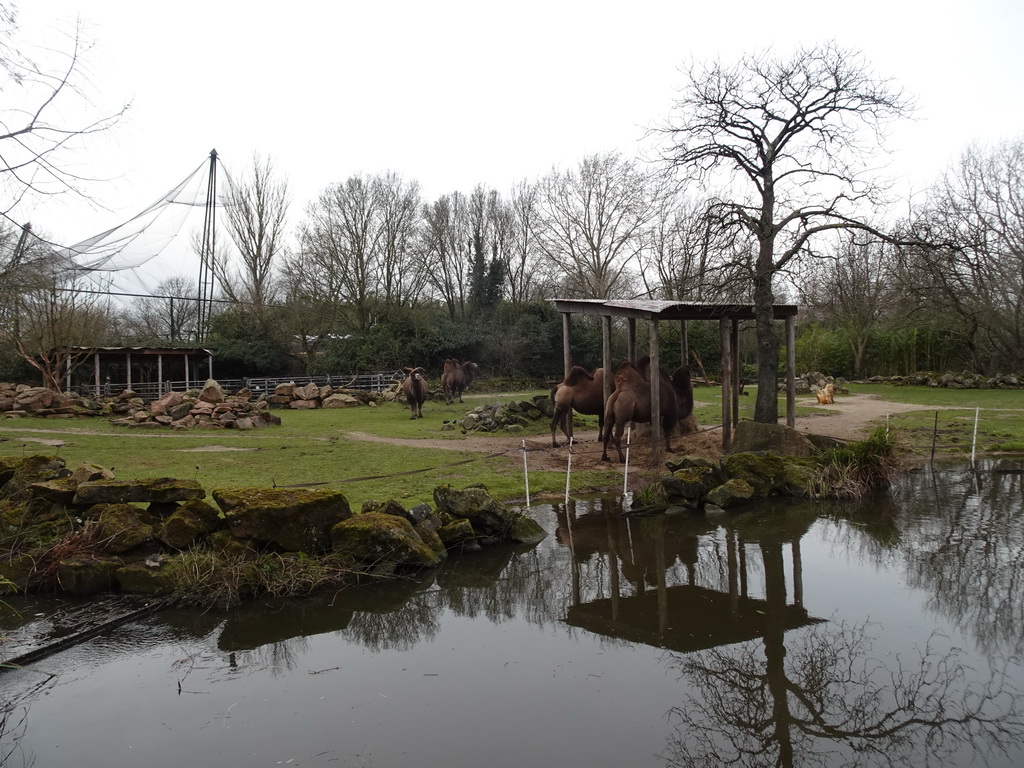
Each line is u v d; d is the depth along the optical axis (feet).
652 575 21.83
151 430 57.41
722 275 44.42
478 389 123.13
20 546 20.53
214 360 117.80
